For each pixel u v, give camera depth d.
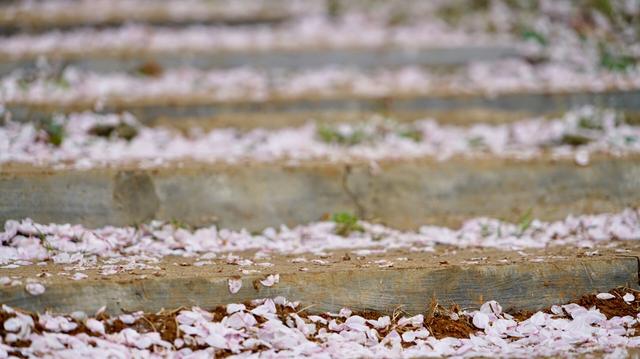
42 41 8.52
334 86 7.73
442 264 4.54
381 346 4.08
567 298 4.59
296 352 3.95
